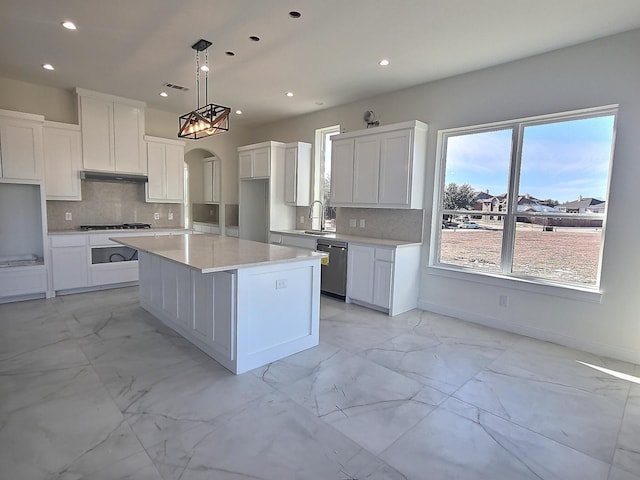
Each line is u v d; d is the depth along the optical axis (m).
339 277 4.72
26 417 2.09
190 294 3.17
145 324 3.67
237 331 2.64
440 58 3.57
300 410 2.23
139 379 2.57
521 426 2.12
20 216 4.70
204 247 3.42
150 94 5.00
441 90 4.17
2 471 1.67
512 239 3.78
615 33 2.99
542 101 3.43
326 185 5.74
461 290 4.09
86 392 2.38
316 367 2.82
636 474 1.76
